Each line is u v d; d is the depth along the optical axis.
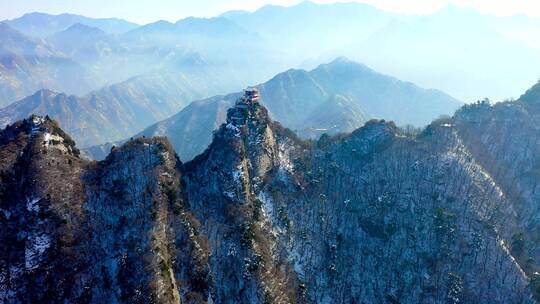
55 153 188.75
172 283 160.50
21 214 171.50
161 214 175.62
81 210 176.00
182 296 163.62
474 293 188.00
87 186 184.25
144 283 155.88
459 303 186.88
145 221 172.38
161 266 160.50
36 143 187.75
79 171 189.75
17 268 160.00
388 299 194.88
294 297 180.12
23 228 168.00
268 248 188.50
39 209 170.12
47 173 178.88
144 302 151.12
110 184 186.75
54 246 164.75
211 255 179.38
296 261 197.75
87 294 159.25
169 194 184.88
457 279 188.75
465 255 197.50
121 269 163.38
